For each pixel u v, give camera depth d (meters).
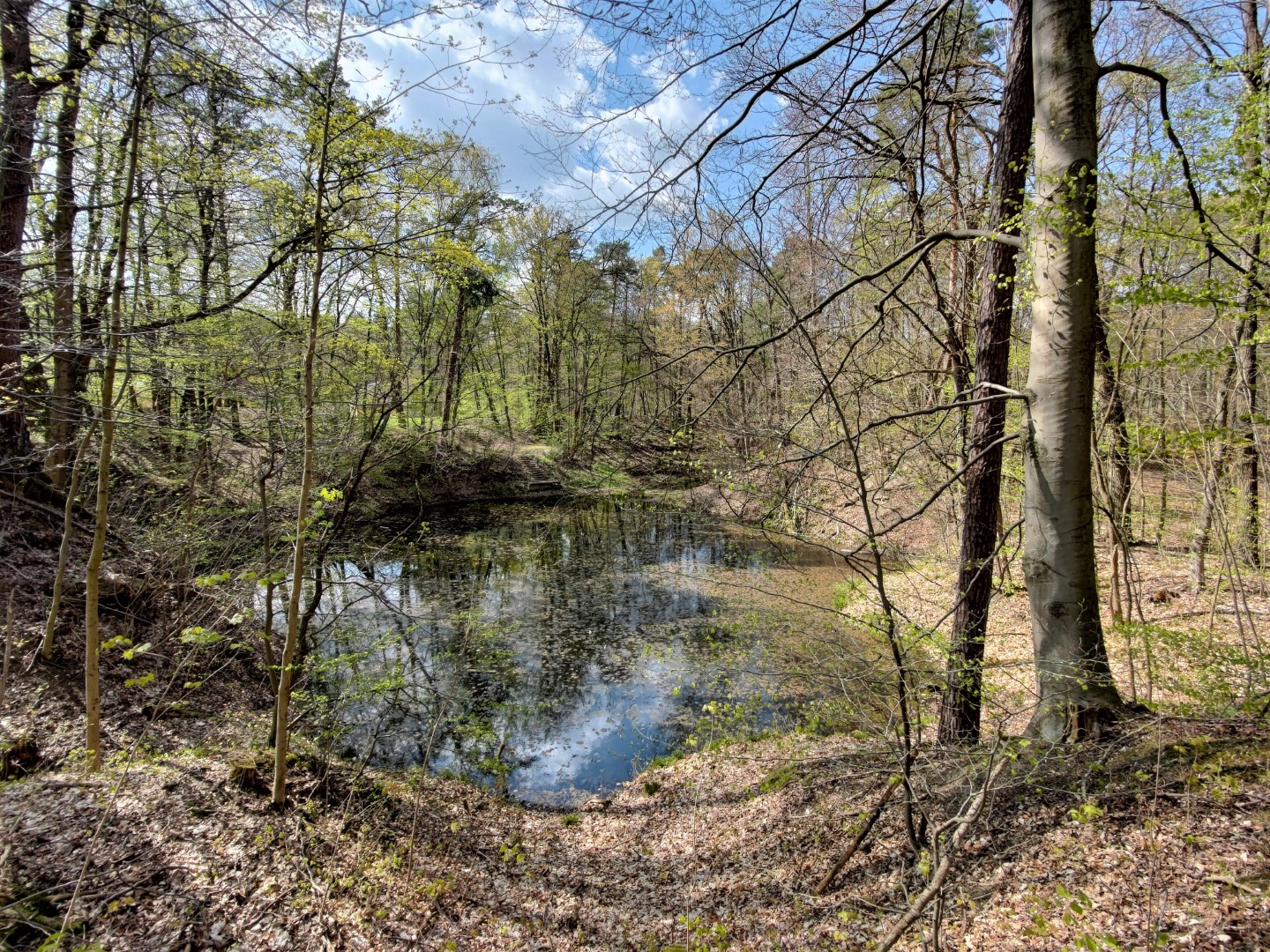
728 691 9.36
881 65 4.87
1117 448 7.04
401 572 15.20
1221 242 4.65
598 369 28.33
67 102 6.14
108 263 6.82
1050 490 4.16
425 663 10.45
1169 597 9.97
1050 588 4.21
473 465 23.22
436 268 7.85
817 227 6.62
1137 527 10.97
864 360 8.15
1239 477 8.70
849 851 4.42
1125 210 4.71
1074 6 3.86
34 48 6.00
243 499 8.96
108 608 8.05
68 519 6.89
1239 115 4.33
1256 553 9.57
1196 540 9.82
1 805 4.60
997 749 3.56
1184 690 4.70
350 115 5.24
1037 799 4.00
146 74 4.86
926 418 8.77
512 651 11.16
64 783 5.00
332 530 6.71
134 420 5.56
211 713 7.49
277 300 9.02
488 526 20.62
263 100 5.82
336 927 4.29
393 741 8.24
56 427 9.02
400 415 9.14
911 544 12.70
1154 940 2.63
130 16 4.61
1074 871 3.36
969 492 5.66
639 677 10.20
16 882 3.78
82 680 6.96
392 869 5.12
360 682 9.23
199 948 3.84
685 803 6.61
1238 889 2.83
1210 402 7.23
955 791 4.55
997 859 3.75
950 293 8.14
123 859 4.30
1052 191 3.91
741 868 5.25
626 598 14.12
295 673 8.12
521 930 4.71
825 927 4.16
